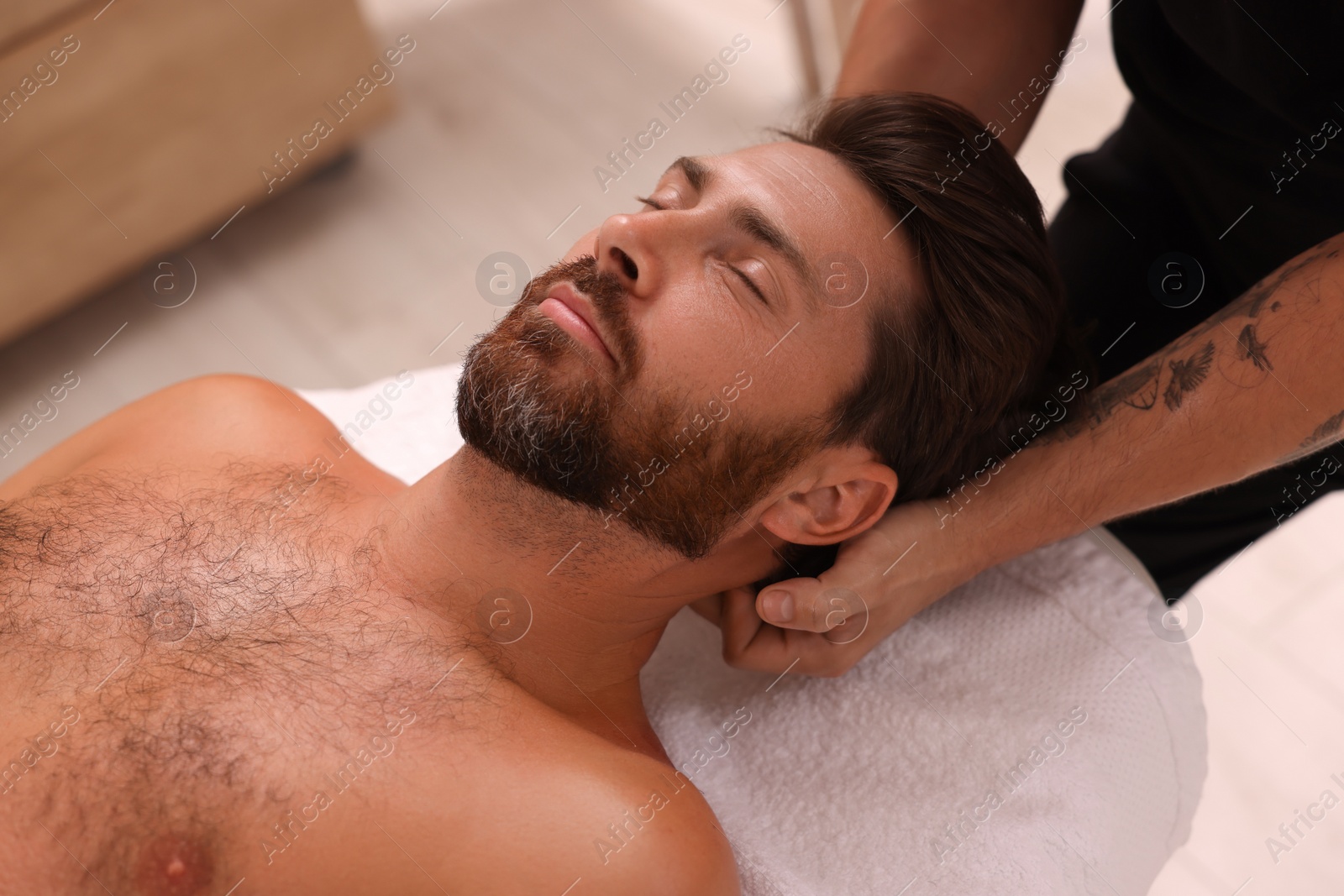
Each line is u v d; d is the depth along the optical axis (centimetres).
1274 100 92
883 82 117
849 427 97
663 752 102
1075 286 122
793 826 99
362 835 84
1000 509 100
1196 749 106
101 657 89
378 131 235
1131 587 109
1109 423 98
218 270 213
